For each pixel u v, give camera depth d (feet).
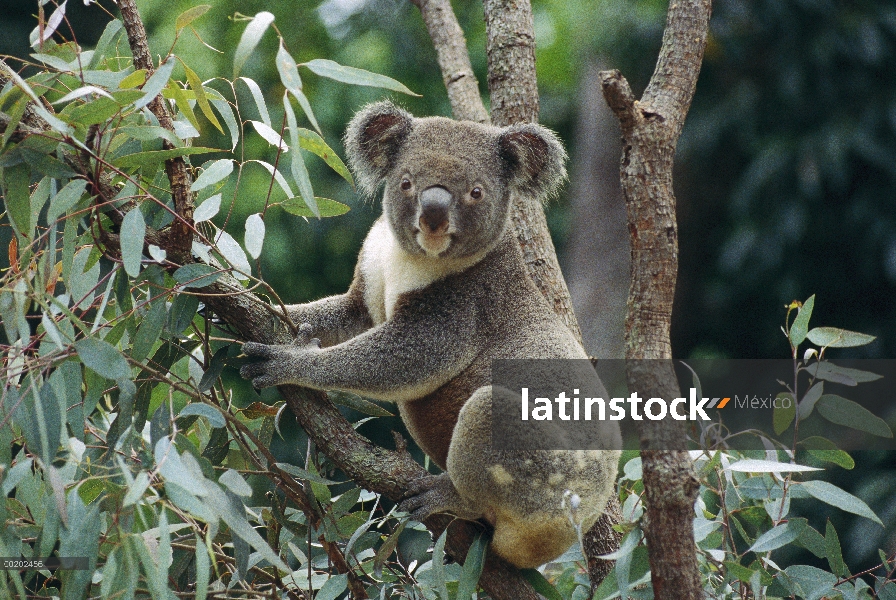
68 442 14.40
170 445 13.42
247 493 14.03
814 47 45.85
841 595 17.88
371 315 20.89
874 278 48.19
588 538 19.12
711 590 18.15
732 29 46.26
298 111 43.60
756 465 16.94
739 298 50.19
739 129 48.34
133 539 13.07
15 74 13.41
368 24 49.11
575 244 47.50
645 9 45.65
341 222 45.19
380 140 19.61
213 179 15.92
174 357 17.15
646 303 14.39
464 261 19.38
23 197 14.53
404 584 17.69
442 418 19.43
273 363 16.93
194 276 15.23
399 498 17.02
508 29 23.17
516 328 19.39
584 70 47.85
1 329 18.10
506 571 17.62
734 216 47.67
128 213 14.20
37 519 14.43
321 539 16.99
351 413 42.42
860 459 42.60
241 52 12.84
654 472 13.79
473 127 19.71
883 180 47.06
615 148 47.09
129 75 14.46
